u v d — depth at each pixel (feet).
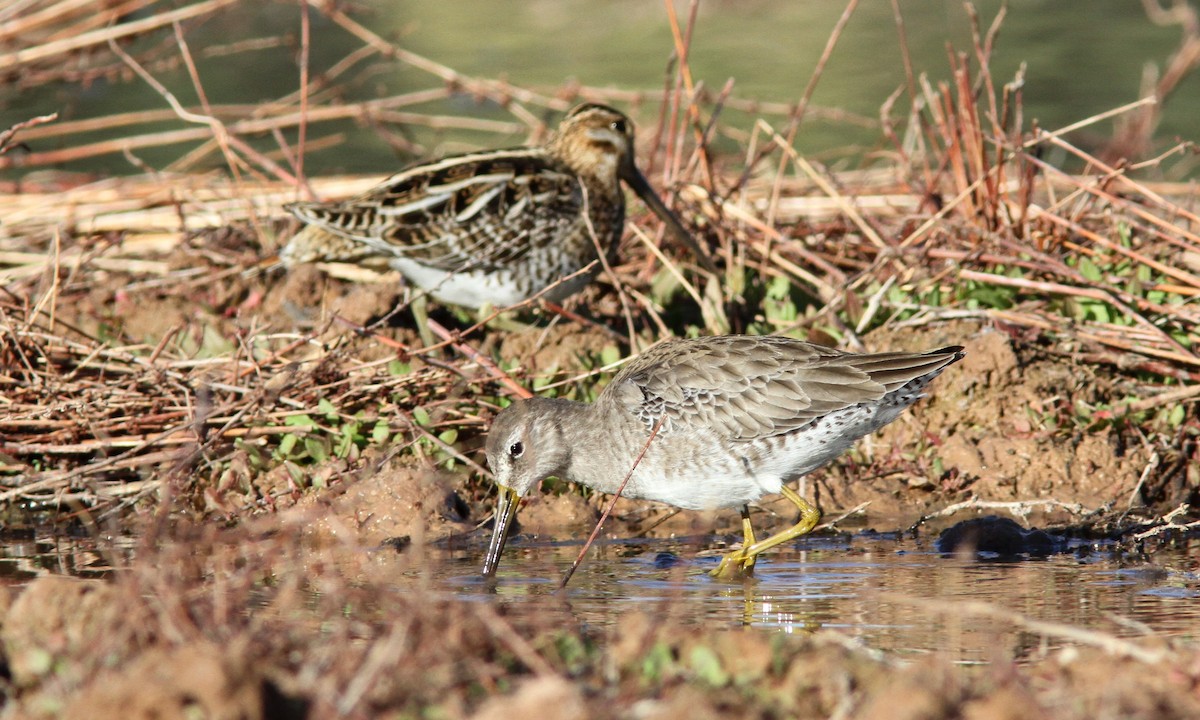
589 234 48.32
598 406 37.40
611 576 34.01
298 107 70.95
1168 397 41.47
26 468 40.29
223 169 68.85
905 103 75.72
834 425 35.12
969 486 41.42
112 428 41.27
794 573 34.32
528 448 36.58
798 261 51.47
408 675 22.25
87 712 20.33
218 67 87.92
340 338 42.45
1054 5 104.12
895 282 47.42
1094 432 42.01
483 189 46.75
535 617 27.61
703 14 104.06
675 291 50.19
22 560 35.06
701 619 29.71
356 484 38.65
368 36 65.51
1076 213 49.42
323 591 31.40
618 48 91.91
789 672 23.48
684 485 36.27
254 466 39.88
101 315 48.21
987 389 43.04
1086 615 29.50
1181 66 70.08
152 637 23.89
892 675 23.15
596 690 22.61
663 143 66.23
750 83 81.00
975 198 49.14
